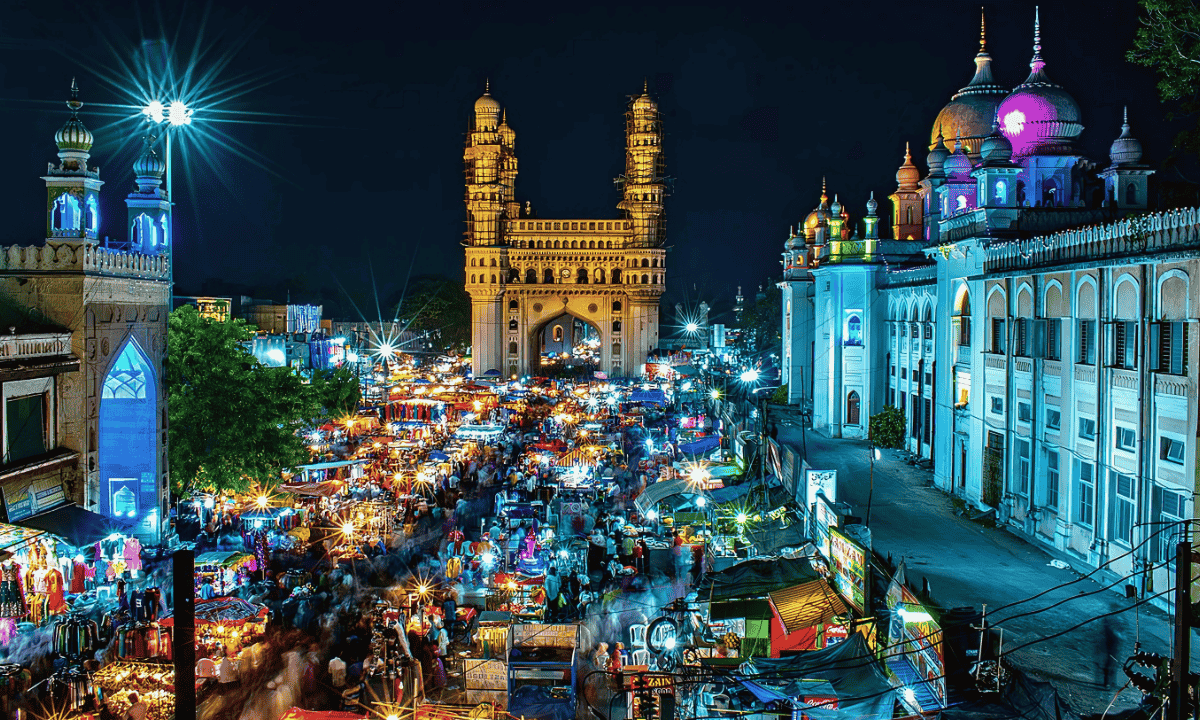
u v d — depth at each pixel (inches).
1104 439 904.3
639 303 3814.0
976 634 604.7
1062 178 1499.8
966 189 1588.3
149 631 737.0
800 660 618.8
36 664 722.2
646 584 973.8
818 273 1875.0
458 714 611.5
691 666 639.1
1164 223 817.5
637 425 2265.0
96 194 1077.1
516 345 3838.6
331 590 952.9
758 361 3097.9
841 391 1814.7
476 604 920.3
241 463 1272.1
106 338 1077.8
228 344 1311.5
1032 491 1052.5
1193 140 1056.8
